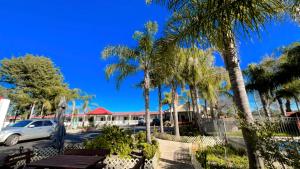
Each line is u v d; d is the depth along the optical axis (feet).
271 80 61.82
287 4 11.65
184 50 15.37
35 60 84.84
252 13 9.82
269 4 10.74
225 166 15.49
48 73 87.51
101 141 21.85
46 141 36.45
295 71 53.21
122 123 137.39
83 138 44.21
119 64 32.91
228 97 52.95
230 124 30.50
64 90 86.89
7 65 79.56
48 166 10.27
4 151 26.58
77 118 116.88
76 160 11.64
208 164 15.53
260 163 10.87
